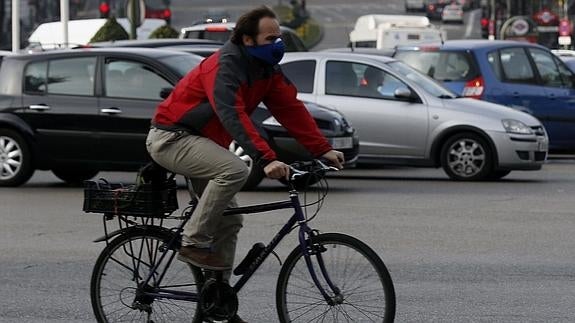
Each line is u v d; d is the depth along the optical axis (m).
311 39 176.25
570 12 138.50
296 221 18.05
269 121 37.72
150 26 85.19
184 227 18.52
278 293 18.11
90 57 39.47
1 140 40.25
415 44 52.56
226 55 17.62
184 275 18.67
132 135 38.69
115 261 19.08
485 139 42.34
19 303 22.52
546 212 34.06
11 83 40.16
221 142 18.25
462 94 50.09
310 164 17.86
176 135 18.09
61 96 39.56
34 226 31.66
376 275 17.55
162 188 18.59
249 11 17.64
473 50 50.53
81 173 42.03
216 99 17.50
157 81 38.78
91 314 21.62
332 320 17.83
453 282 24.02
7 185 40.50
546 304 21.94
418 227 31.09
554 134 51.78
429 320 20.69
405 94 43.00
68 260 26.83
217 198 17.92
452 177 42.88
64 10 77.56
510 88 50.59
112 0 158.88
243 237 29.41
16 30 84.81
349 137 39.25
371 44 88.56
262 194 37.62
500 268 25.45
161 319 18.89
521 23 107.25
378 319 17.56
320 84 44.06
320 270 17.81
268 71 17.88
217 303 18.44
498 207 35.16
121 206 18.59
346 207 34.97
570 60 62.06
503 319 20.75
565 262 26.19
